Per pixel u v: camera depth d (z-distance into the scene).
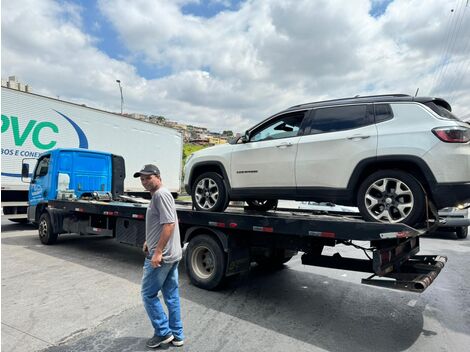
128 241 7.07
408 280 3.96
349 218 5.43
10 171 10.15
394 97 4.57
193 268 5.64
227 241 5.28
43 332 3.77
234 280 5.64
